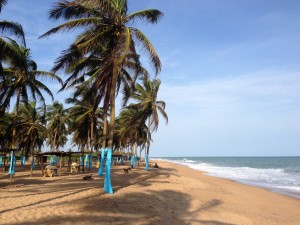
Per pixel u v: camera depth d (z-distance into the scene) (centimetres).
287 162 12219
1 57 1641
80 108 3391
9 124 2775
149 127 3988
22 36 1620
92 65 1945
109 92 1700
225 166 8562
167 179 2597
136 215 1114
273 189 2814
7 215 970
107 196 1417
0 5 1495
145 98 3556
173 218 1145
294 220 1450
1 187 1675
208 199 1720
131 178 2488
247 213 1483
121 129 4791
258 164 10375
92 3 1340
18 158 4772
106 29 1539
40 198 1306
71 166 3341
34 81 2575
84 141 3941
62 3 1359
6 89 2361
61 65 1536
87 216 1029
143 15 1548
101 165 2642
